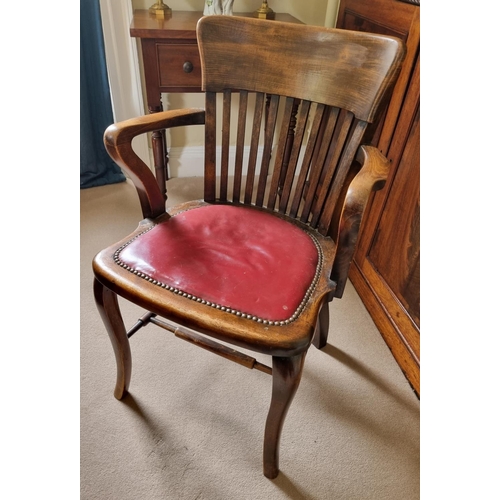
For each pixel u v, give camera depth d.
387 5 1.14
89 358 1.14
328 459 0.95
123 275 0.73
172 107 1.82
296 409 1.05
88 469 0.90
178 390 1.08
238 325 0.64
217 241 0.82
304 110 0.87
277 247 0.81
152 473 0.90
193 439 0.97
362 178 0.68
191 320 0.65
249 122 1.93
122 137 0.77
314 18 1.71
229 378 1.12
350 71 0.79
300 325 0.65
